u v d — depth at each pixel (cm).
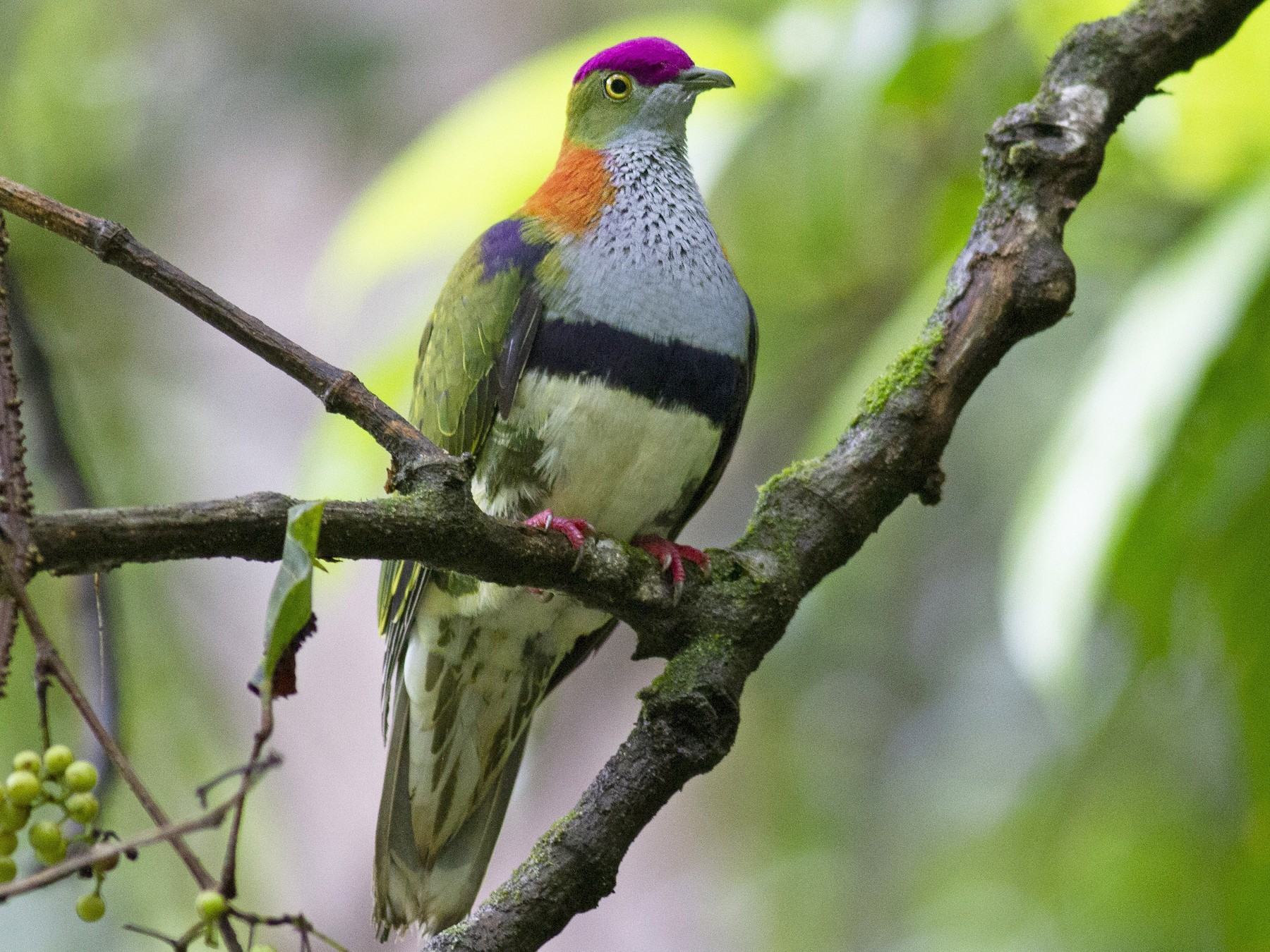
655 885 1439
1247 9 676
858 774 1478
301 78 1482
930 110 1140
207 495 1308
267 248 1471
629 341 787
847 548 651
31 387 941
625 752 585
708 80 868
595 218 820
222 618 1218
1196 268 864
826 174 1034
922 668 1474
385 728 835
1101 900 1273
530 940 555
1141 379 844
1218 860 1221
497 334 808
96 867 367
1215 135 1012
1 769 1038
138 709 1134
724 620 624
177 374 1340
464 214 1105
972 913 1356
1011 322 646
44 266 1299
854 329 1316
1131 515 891
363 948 1215
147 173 1462
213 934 344
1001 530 1407
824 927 1429
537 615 805
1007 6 1023
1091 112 662
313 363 528
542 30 1489
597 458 793
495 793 827
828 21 1070
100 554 441
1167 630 1009
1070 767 1292
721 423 820
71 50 1466
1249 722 993
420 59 1491
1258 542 969
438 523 530
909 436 648
